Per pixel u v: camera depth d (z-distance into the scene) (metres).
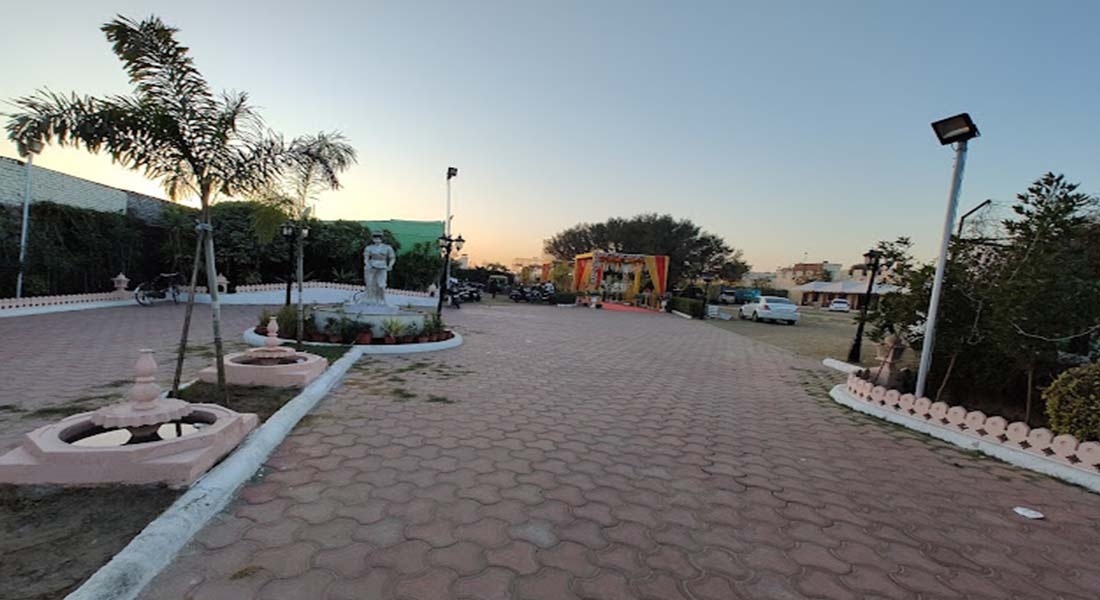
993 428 4.32
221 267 15.68
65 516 2.28
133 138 3.52
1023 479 3.71
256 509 2.60
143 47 3.42
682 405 5.60
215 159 3.81
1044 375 5.68
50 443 2.66
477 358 7.89
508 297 30.70
